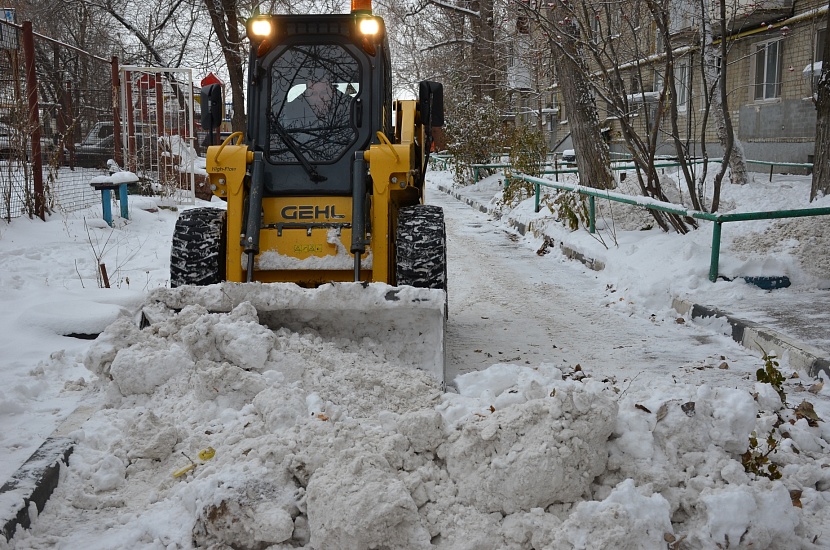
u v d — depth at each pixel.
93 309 6.65
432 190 27.83
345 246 6.07
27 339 6.26
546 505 3.59
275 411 4.17
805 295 8.09
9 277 8.80
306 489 3.53
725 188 14.60
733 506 3.35
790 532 3.38
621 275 9.62
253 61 6.56
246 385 4.60
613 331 7.57
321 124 6.46
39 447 4.23
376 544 3.30
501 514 3.58
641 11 11.90
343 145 6.43
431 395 4.73
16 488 3.67
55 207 13.73
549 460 3.56
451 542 3.43
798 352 6.17
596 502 3.34
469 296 9.30
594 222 11.85
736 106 23.25
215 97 6.61
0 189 12.73
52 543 3.49
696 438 3.88
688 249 9.19
